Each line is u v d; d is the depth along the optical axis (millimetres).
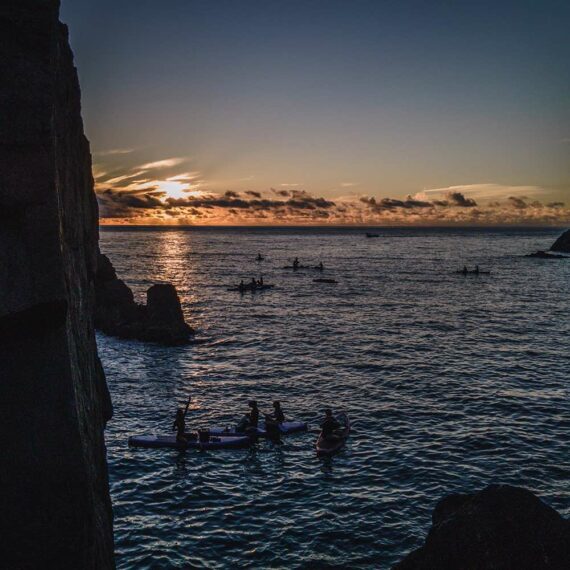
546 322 50562
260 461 20453
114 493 17859
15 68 5168
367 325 49531
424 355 37312
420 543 14898
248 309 59719
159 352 39469
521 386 29516
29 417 5461
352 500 17266
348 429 23094
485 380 30828
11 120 5137
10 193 5164
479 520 7699
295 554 14445
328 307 61094
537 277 95375
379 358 36625
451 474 18875
